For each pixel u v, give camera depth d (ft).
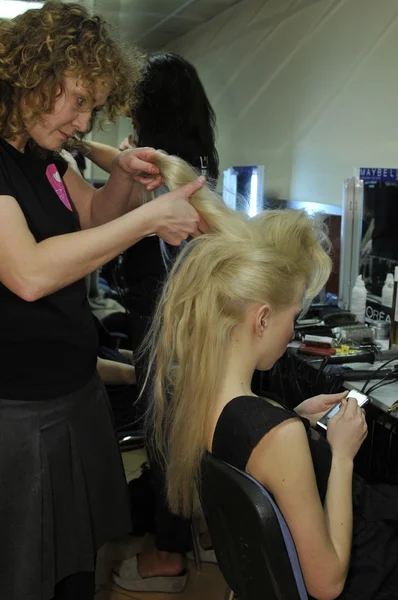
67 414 4.17
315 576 3.32
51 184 4.21
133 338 6.16
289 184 10.44
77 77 3.64
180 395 3.63
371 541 3.93
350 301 7.68
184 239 3.85
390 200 7.23
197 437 3.53
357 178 7.55
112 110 4.17
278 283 3.48
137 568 6.51
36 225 3.96
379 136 8.12
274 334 3.57
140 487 7.07
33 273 3.58
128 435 6.41
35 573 4.07
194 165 6.20
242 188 9.61
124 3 11.73
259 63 11.22
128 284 6.14
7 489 4.00
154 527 6.92
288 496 3.22
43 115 3.72
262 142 11.30
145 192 4.79
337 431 3.79
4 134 3.78
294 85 10.08
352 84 8.59
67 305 4.09
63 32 3.57
